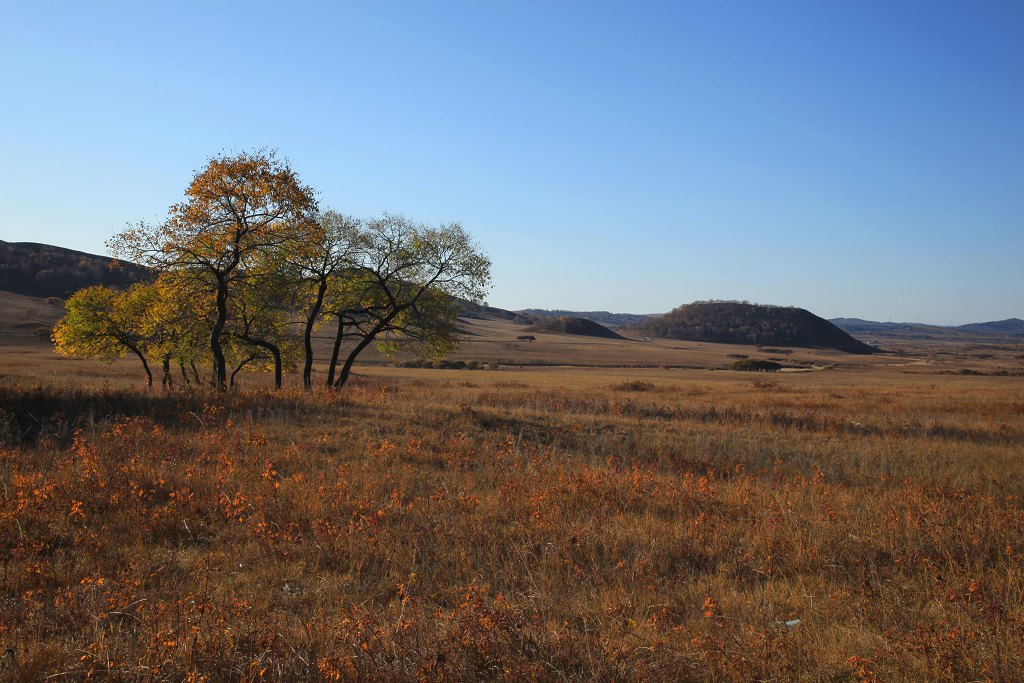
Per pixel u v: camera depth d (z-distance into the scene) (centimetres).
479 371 8712
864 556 809
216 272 2508
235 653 513
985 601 642
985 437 2036
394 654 505
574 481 1101
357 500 956
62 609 589
